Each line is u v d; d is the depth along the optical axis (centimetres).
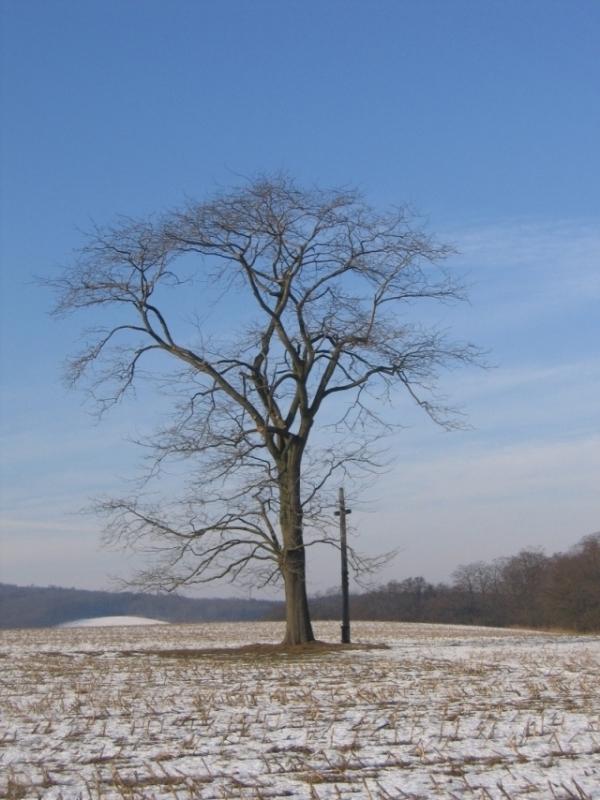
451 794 789
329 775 879
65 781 884
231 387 2705
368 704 1393
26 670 2170
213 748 1038
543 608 9250
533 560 10450
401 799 777
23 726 1232
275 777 877
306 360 2745
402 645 2975
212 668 2116
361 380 2805
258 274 2734
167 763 958
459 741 1048
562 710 1290
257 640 3512
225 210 2623
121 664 2308
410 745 1030
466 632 4491
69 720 1279
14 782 869
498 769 893
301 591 2747
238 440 2595
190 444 2595
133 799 796
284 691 1542
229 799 789
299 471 2700
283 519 2678
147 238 2655
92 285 2722
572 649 2692
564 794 782
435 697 1470
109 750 1039
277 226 2639
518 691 1529
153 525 2614
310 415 2734
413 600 10731
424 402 2802
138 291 2747
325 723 1202
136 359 2841
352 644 2800
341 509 2888
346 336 2706
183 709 1371
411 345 2748
